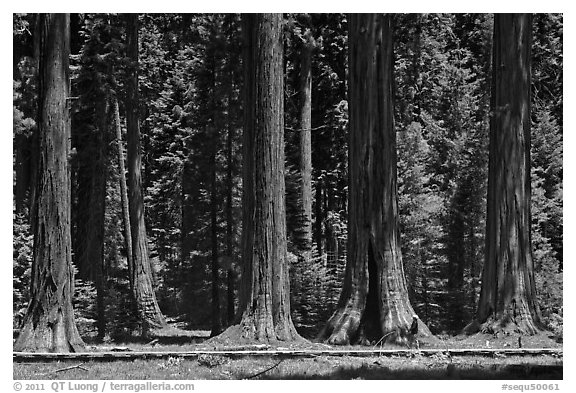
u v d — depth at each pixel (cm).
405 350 1948
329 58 3678
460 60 3772
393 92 2184
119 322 3089
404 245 3114
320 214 3812
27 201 3148
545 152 3497
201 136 2973
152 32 3791
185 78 3778
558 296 2962
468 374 1697
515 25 2244
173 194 3931
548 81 3834
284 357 1891
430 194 3256
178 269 3559
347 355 1920
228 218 2933
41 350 1897
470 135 3334
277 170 2127
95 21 2989
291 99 3597
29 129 2962
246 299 2105
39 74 1961
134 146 3012
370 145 2142
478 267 3158
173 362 1814
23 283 2766
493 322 2191
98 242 3155
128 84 2992
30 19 3105
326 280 3020
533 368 1725
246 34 2191
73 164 3188
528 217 2234
